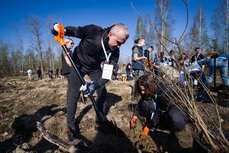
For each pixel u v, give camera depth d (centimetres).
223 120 370
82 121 385
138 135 344
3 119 482
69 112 328
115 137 344
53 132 360
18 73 4091
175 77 249
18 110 520
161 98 312
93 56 306
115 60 316
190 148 305
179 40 218
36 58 3747
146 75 296
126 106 466
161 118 335
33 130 397
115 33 269
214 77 622
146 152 305
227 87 603
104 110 410
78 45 316
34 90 816
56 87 928
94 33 287
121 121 383
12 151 339
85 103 483
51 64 3052
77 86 319
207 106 434
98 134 351
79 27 295
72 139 322
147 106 326
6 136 407
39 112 493
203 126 223
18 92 840
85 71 323
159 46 254
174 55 230
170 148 312
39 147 333
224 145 217
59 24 290
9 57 3838
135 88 322
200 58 475
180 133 343
